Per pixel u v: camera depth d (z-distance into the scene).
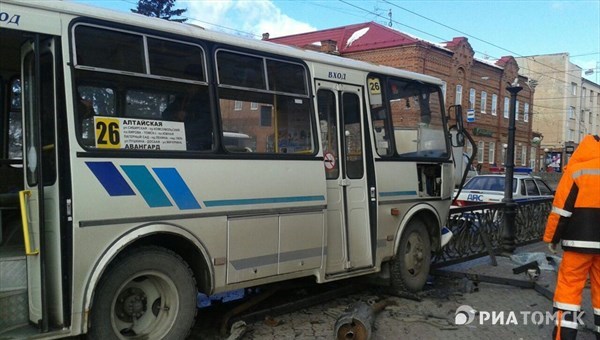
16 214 4.57
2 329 3.85
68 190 3.87
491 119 41.94
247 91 5.05
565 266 4.84
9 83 5.33
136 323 4.40
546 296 6.94
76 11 3.97
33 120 4.08
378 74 6.70
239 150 4.93
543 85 59.19
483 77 40.28
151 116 4.34
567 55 57.88
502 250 10.17
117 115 4.14
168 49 4.50
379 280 6.96
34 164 4.05
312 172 5.55
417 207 7.07
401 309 6.39
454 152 8.14
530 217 11.55
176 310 4.51
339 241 5.96
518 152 46.94
